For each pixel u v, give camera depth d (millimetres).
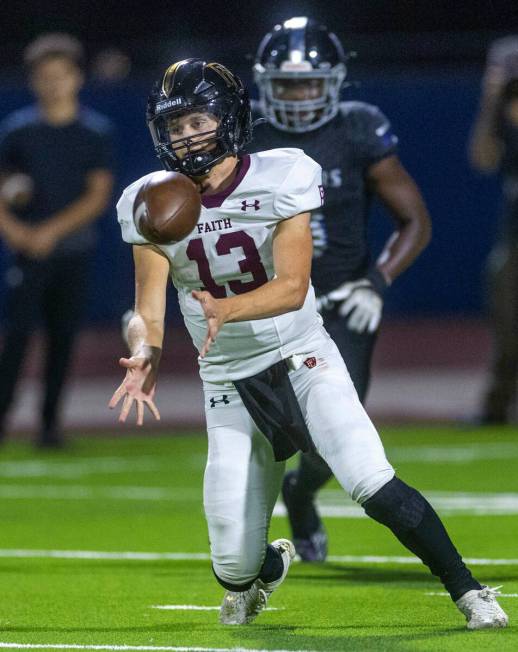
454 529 23094
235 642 14375
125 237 14719
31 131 35031
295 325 14953
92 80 51875
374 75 53312
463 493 27953
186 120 14570
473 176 53344
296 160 14781
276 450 15078
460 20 62344
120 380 53312
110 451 36906
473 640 14102
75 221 35031
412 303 54844
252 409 14977
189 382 52812
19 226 34906
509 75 37969
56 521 25219
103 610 16562
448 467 32281
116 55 53531
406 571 19453
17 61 56281
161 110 14625
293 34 19844
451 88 52750
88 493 29156
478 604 14594
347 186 20125
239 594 15500
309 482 19953
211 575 19328
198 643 14344
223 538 14914
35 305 35531
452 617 15703
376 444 14617
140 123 51812
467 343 54594
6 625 15570
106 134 35438
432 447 36500
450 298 54469
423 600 17016
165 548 21984
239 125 14883
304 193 14641
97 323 53469
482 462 33219
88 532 23828
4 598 17453
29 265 35188
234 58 51156
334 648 13914
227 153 14711
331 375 14961
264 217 14609
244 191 14633
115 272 53094
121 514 26078
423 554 14570
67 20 63281
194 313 15102
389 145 20328
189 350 53750
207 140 14523
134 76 53156
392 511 14367
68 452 36688
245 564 14969
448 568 14578
